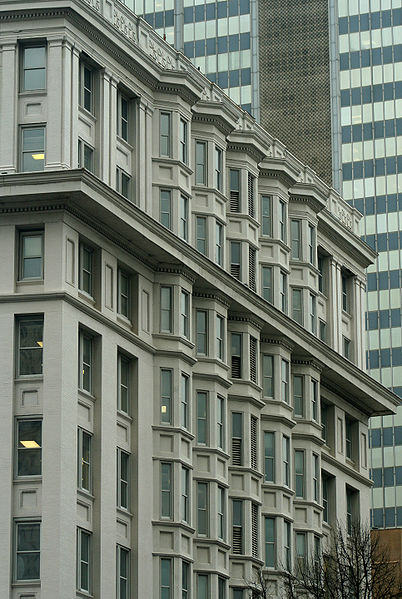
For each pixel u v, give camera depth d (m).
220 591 110.94
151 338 108.38
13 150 101.44
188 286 111.38
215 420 112.56
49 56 102.81
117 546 101.50
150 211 109.88
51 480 96.38
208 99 118.75
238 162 121.62
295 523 123.75
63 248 99.56
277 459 121.06
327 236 137.00
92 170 104.50
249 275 121.38
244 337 118.19
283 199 127.44
